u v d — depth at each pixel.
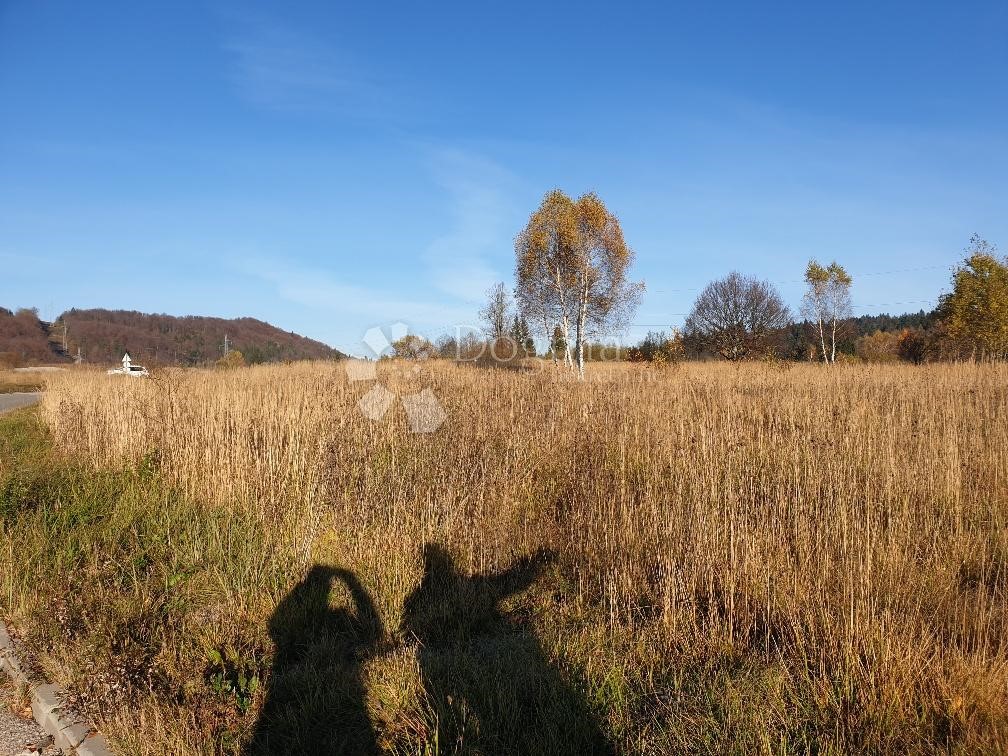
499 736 2.90
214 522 5.49
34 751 2.92
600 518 5.16
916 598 3.90
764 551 4.43
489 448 6.66
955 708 2.86
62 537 5.38
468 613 4.22
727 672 3.35
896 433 7.18
